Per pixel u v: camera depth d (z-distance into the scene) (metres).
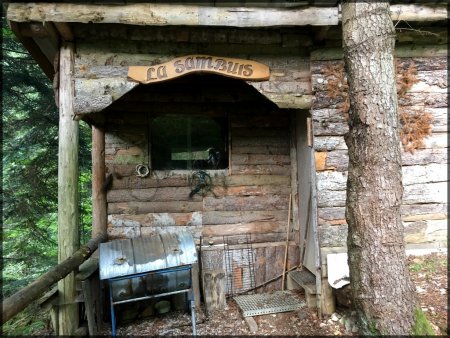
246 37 3.60
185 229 4.85
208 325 3.78
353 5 2.60
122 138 4.85
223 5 3.23
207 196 4.93
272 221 5.01
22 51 6.86
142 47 3.55
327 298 3.58
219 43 3.64
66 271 3.03
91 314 3.40
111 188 4.79
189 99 4.90
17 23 3.13
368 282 2.47
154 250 3.39
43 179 7.05
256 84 3.67
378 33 2.54
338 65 3.73
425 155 3.81
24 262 6.80
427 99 3.83
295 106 3.71
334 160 3.73
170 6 3.18
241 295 4.58
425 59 3.84
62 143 3.37
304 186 4.57
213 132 5.16
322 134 3.72
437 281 3.23
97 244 4.09
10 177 6.96
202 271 4.52
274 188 5.04
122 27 3.44
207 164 5.09
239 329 3.64
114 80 3.48
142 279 3.46
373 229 2.46
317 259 3.67
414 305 2.47
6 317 2.18
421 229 3.77
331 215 3.70
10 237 7.21
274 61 3.71
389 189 2.47
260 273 4.83
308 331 3.37
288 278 4.75
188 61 3.56
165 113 4.92
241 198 4.97
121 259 3.26
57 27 3.20
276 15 3.25
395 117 2.54
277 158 5.07
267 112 5.07
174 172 4.92
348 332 3.21
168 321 3.92
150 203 4.84
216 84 4.93
